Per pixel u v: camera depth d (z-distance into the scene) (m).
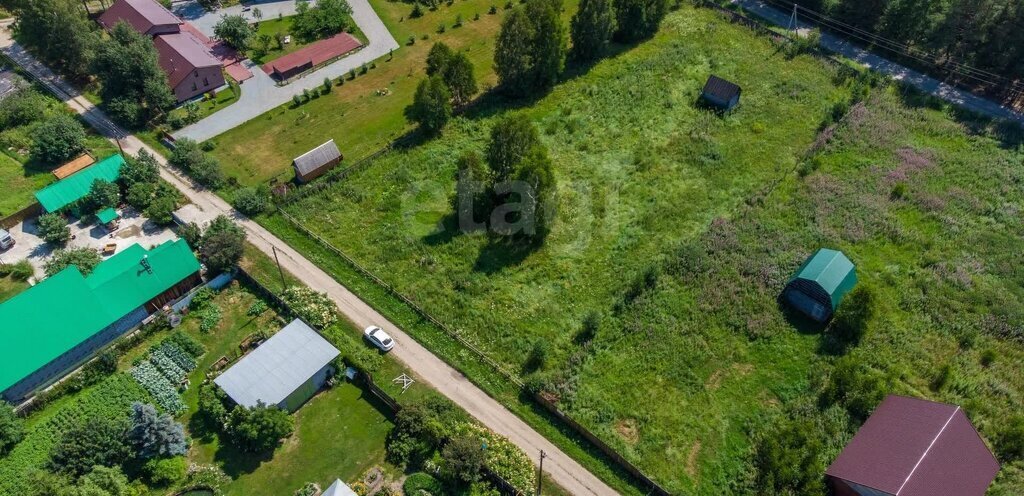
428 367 62.66
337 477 54.47
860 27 107.19
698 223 76.69
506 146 73.56
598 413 58.56
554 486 53.66
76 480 51.69
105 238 74.88
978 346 63.28
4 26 110.94
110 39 94.00
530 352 63.72
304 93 96.38
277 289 69.12
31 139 86.75
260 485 53.84
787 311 66.62
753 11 115.25
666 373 61.56
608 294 69.06
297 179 82.12
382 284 70.06
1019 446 54.47
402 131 91.19
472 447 53.09
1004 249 71.81
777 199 78.94
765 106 93.56
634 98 95.62
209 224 75.81
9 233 74.75
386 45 109.19
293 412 59.12
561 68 98.94
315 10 112.44
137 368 61.53
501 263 72.38
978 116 90.12
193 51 98.44
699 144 87.25
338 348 62.91
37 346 59.56
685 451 56.03
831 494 52.75
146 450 53.84
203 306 67.44
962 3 93.19
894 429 53.44
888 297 67.69
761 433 56.78
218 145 88.62
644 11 105.75
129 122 90.69
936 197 77.81
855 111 90.75
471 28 113.81
